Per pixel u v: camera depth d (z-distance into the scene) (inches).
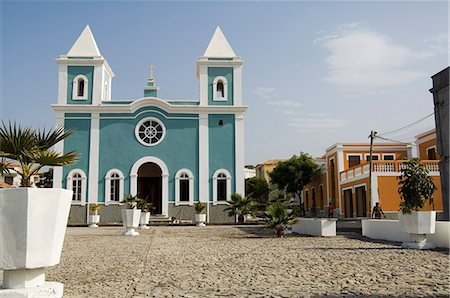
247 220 1256.2
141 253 480.4
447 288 258.5
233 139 1305.4
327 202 1770.4
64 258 439.2
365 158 1612.9
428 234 491.5
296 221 719.1
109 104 1306.6
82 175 1262.3
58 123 1280.8
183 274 327.6
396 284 272.7
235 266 364.8
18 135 249.4
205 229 975.6
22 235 227.1
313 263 372.8
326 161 1779.0
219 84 1352.1
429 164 1132.5
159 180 1390.3
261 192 2498.8
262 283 284.7
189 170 1288.1
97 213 1245.1
